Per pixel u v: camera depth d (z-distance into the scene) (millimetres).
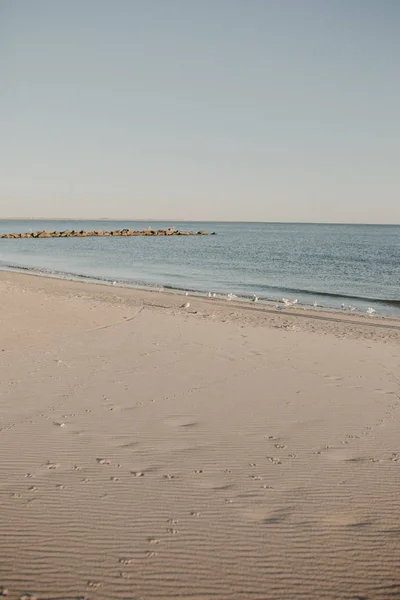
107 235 122375
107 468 5512
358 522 4594
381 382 9422
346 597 3648
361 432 6844
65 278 32188
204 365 10297
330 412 7641
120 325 14391
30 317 14766
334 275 36688
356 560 4051
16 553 3957
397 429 6980
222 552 4082
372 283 32219
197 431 6727
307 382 9273
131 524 4418
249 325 15641
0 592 3508
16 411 7238
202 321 15773
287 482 5328
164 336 13094
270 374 9758
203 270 39750
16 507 4621
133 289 26094
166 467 5598
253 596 3617
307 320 17812
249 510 4727
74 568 3814
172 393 8352
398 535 4402
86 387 8508
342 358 11391
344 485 5293
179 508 4715
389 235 137875
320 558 4059
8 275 30812
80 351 11125
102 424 6840
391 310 21906
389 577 3869
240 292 27328
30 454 5809
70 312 16031
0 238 102125
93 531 4293
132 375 9352
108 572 3787
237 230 191375
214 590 3658
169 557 3990
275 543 4227
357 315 19828
